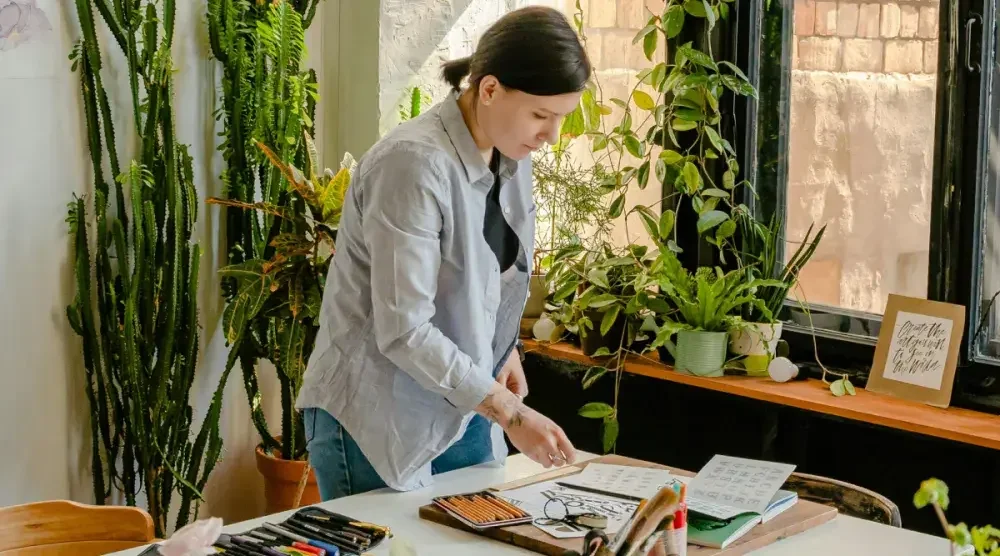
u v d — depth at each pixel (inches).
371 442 73.5
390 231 68.5
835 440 104.1
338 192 110.0
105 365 111.2
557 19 69.0
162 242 110.9
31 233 106.3
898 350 102.7
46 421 109.8
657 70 112.3
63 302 110.0
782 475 70.1
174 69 112.0
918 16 102.8
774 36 113.7
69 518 72.9
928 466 97.6
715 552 60.4
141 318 110.3
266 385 131.6
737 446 110.4
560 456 69.0
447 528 66.2
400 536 64.8
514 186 78.2
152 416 110.7
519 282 80.8
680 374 109.9
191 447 120.6
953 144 99.5
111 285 109.3
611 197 128.9
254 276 112.2
